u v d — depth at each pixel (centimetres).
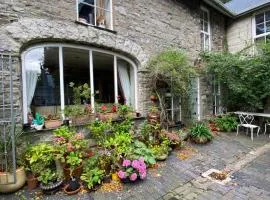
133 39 537
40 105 416
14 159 305
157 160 446
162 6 619
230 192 324
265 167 419
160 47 609
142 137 503
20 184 320
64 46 435
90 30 452
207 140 581
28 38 368
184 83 593
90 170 345
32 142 374
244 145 570
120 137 425
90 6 480
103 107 488
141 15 559
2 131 330
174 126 635
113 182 345
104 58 514
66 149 343
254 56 724
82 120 448
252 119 732
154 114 561
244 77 713
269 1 759
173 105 656
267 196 311
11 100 313
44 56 418
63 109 432
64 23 414
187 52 705
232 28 918
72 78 461
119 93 550
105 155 373
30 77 399
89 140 448
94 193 318
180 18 680
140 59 552
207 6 806
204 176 381
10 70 317
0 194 312
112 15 500
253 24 845
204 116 786
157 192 325
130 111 515
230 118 749
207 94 805
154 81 578
